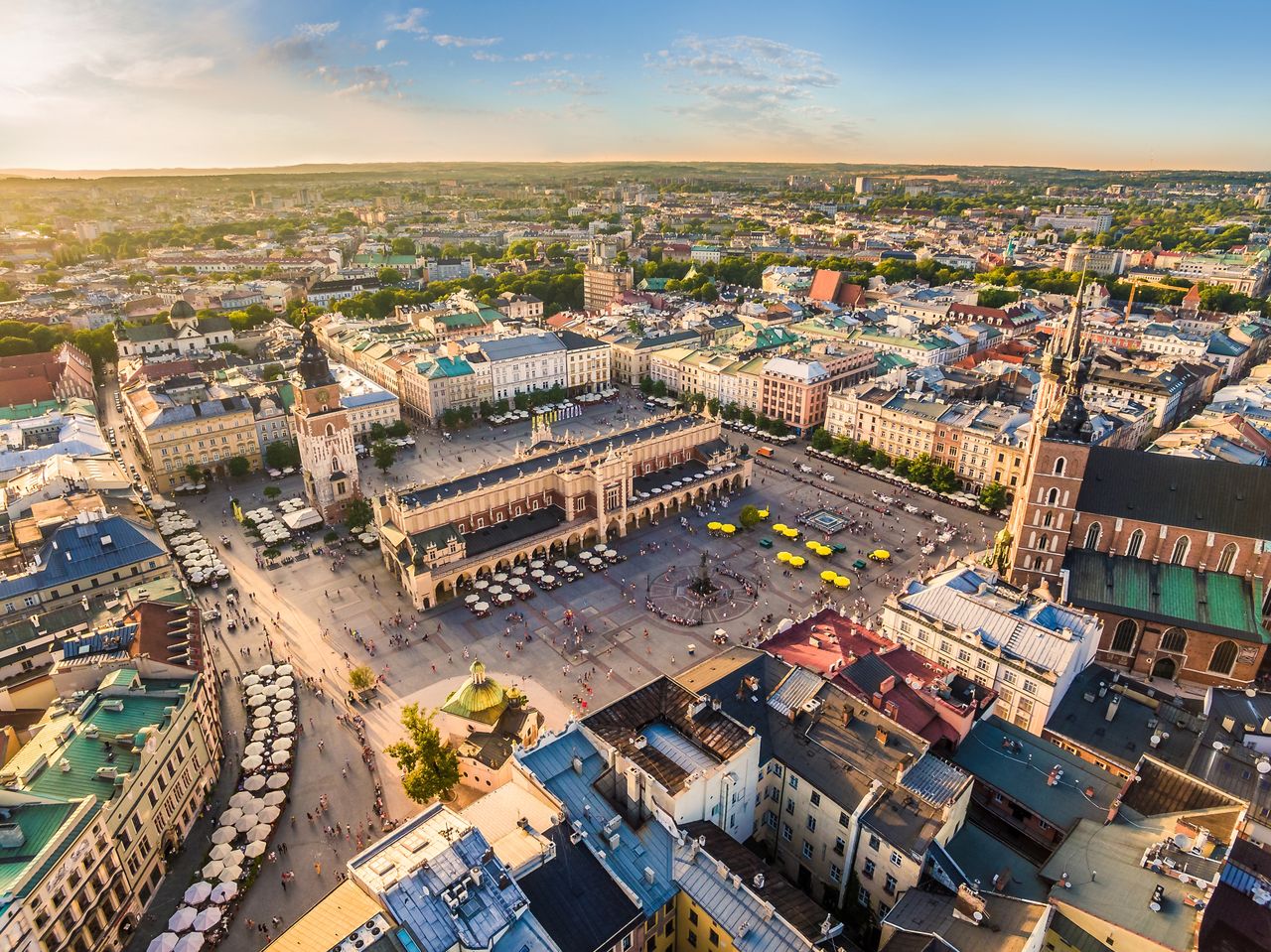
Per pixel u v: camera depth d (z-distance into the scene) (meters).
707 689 112.00
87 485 190.12
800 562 189.38
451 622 168.00
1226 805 93.44
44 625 141.50
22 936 81.88
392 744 132.38
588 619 169.62
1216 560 151.38
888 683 113.06
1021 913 78.31
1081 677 129.00
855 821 92.62
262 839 110.88
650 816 90.56
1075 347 151.75
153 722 110.69
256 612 171.25
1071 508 154.62
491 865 79.25
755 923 79.44
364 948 69.94
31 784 97.00
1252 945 78.38
